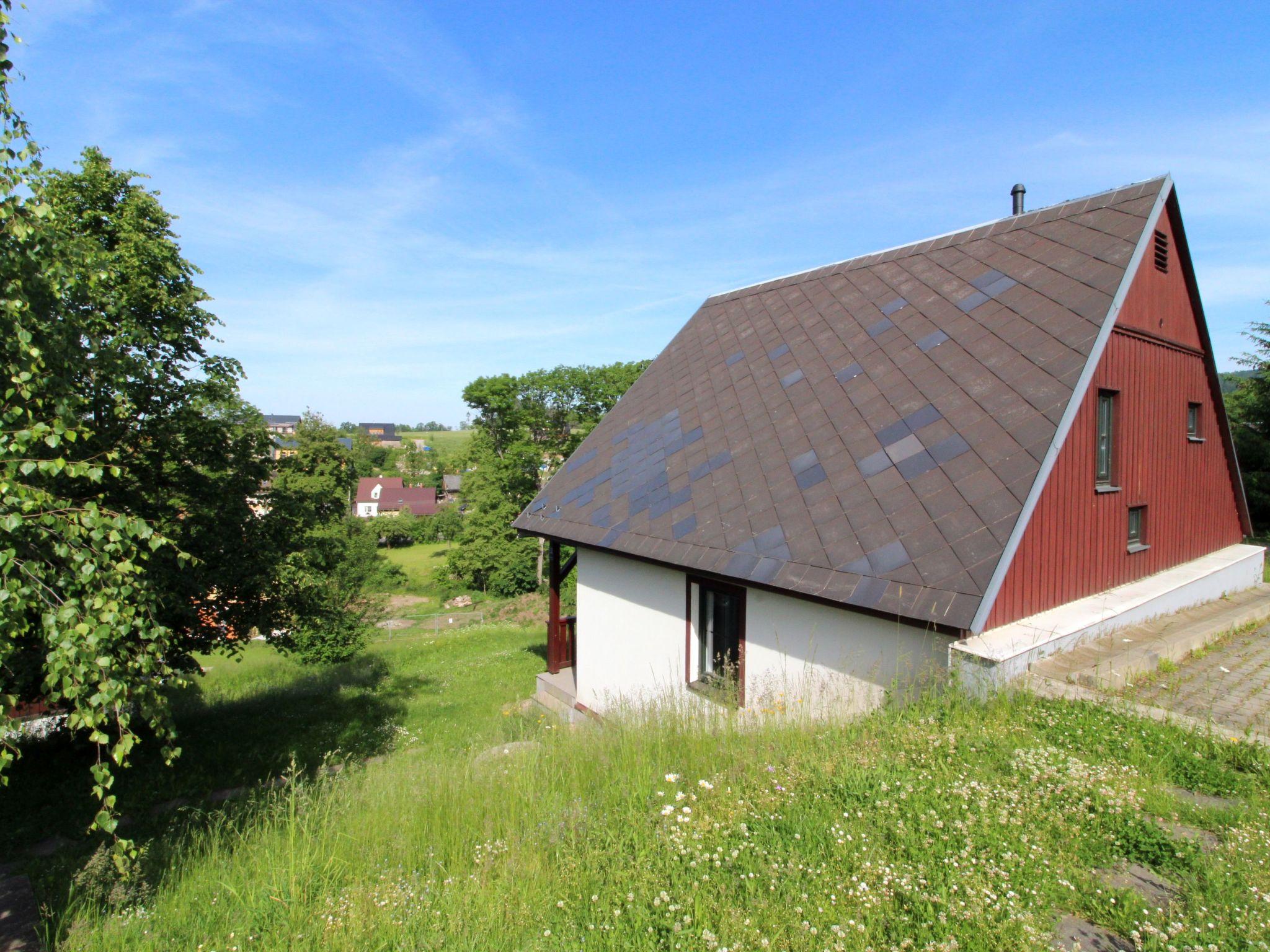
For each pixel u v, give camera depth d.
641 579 9.36
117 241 10.10
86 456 8.12
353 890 3.90
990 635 6.06
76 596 3.96
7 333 4.56
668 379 12.34
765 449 8.63
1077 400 6.39
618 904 3.36
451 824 4.72
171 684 4.77
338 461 34.62
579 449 12.23
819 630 6.80
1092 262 7.61
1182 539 9.86
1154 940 2.81
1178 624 7.90
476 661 18.86
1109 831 3.66
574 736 6.79
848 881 3.31
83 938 4.18
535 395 45.41
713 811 4.16
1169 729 5.06
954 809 3.85
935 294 9.05
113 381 8.48
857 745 4.91
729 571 7.18
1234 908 2.99
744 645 7.66
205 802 9.14
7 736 3.68
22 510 3.75
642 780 4.85
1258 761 4.56
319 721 13.40
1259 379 19.44
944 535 5.91
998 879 3.22
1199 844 3.54
